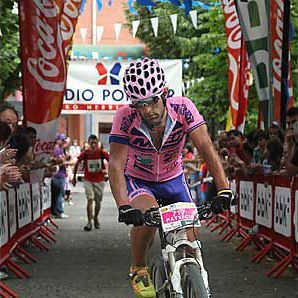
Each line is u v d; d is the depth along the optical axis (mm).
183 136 6418
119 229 17141
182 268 5621
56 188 20219
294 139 10578
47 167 15156
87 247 13758
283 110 15102
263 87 15078
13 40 22672
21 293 9250
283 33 15047
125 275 10531
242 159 16984
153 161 6488
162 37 38125
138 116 6254
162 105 6078
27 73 14227
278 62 15039
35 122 14242
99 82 23062
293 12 22469
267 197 11914
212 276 10398
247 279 10125
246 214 13945
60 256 12547
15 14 21562
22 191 12211
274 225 11383
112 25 50625
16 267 10414
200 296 5234
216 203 5809
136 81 5789
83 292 9281
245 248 13516
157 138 6355
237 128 19031
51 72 14250
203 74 32656
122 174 6254
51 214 20328
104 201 28609
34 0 14117
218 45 26094
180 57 38156
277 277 10219
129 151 6527
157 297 6414
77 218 20312
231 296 8977
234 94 19078
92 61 23062
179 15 31844
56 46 14258
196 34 32281
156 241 14133
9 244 10516
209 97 29188
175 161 6613
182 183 6715
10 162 8992
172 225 5668
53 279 10234
